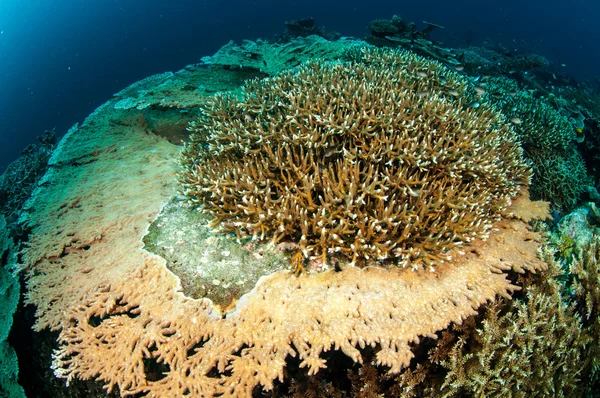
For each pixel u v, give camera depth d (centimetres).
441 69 673
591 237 446
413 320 292
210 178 400
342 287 322
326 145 389
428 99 493
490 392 317
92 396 399
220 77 866
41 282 379
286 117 429
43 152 1005
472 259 351
